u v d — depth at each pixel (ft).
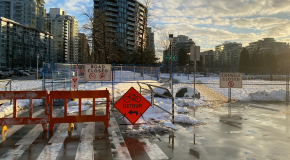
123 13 341.62
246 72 66.39
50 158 14.07
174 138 18.84
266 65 323.78
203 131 21.26
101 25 119.75
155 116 28.04
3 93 20.03
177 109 32.37
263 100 45.52
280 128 22.53
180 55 343.87
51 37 505.66
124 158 14.16
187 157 14.39
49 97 21.35
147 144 17.15
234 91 60.29
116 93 53.11
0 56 332.19
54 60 537.65
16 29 371.56
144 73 78.84
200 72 70.59
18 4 461.78
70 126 21.33
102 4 332.39
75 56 539.29
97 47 120.26
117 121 25.53
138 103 24.18
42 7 512.63
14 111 20.30
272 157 14.48
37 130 21.29
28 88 64.49
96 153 15.06
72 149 15.85
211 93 56.13
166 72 80.38
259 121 25.96
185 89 50.19
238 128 22.49
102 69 38.34
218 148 16.25
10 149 15.79
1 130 21.21
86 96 21.57
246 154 15.02
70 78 47.42
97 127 22.62
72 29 628.28
